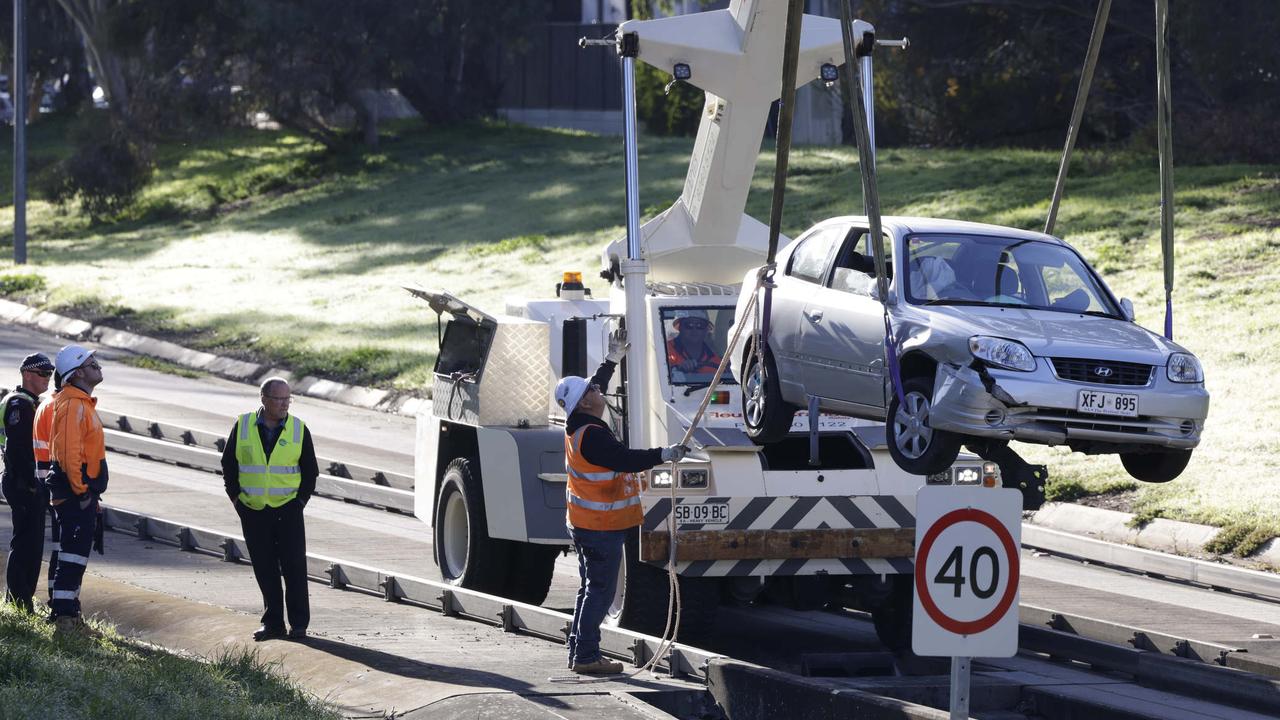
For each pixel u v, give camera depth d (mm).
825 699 31984
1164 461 36094
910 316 36531
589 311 50688
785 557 40094
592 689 33312
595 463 35281
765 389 41031
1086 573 56688
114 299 136000
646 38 42625
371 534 60688
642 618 41062
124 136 196750
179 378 108125
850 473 40750
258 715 28609
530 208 166250
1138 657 39156
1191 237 101812
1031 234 40812
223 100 198500
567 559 58938
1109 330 36500
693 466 39812
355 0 193875
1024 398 33469
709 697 34438
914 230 39531
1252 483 62094
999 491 24750
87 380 38875
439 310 51125
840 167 155125
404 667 35125
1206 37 119625
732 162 45688
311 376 106375
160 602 42031
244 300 134375
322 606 44750
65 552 38188
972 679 37156
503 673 35031
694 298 44438
